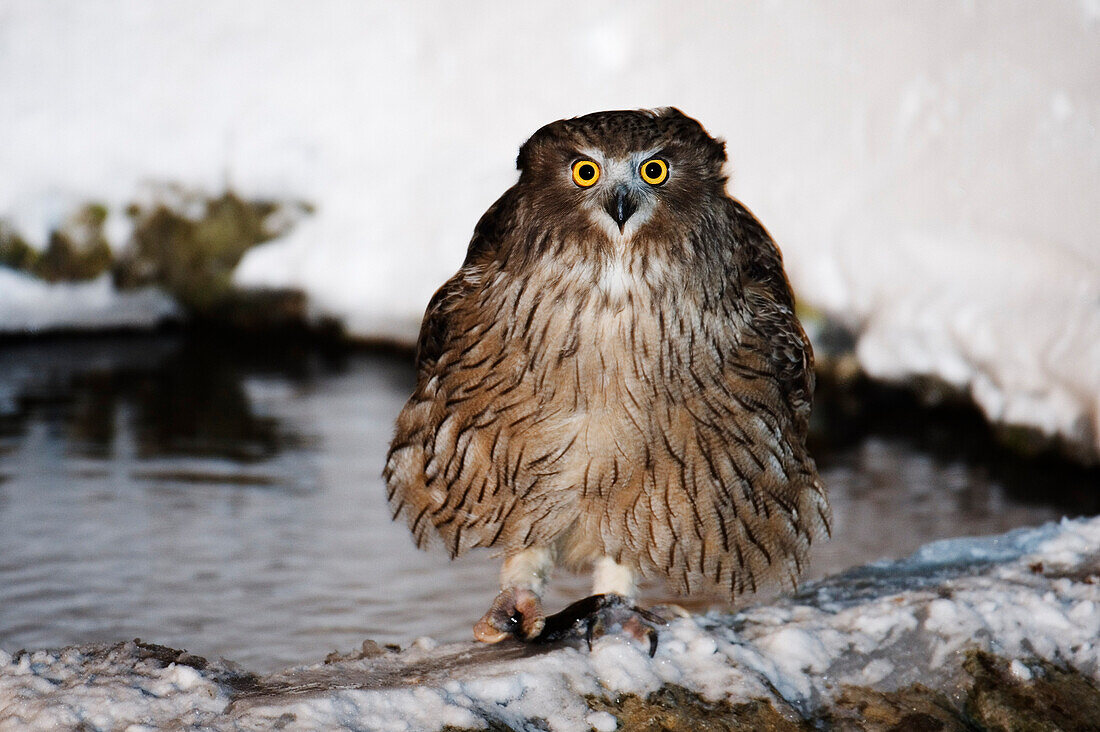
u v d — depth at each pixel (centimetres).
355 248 1858
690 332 589
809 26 1677
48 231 1916
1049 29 1571
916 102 1602
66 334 1898
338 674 570
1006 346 1405
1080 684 595
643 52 1755
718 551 650
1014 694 584
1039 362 1373
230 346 1889
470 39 1853
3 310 1852
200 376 1672
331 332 1880
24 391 1561
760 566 668
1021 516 1182
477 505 647
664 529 636
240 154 1927
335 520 1089
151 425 1402
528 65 1814
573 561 681
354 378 1680
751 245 678
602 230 571
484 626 628
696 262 583
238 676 564
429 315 673
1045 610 627
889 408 1532
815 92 1656
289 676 568
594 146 573
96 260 1928
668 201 574
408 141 1872
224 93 1948
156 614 868
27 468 1220
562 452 606
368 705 503
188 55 1964
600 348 582
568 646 600
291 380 1659
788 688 576
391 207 1858
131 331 1938
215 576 945
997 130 1552
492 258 645
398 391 1603
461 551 679
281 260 1900
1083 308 1379
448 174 1831
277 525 1073
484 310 609
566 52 1794
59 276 1920
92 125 1942
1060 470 1336
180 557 981
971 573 731
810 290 1597
